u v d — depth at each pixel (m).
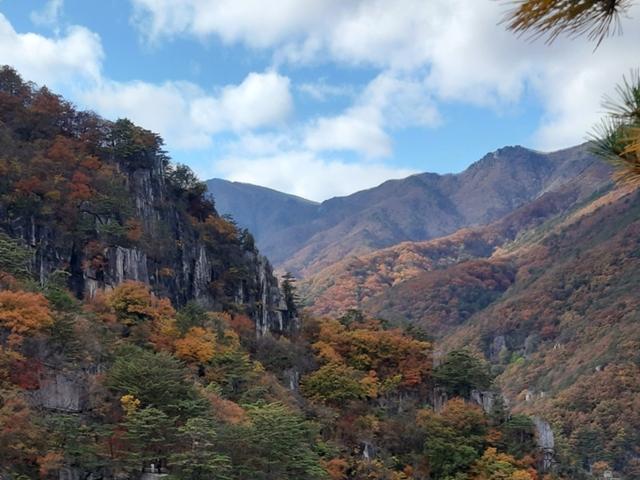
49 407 65.81
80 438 61.31
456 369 117.38
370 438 97.44
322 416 94.69
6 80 123.12
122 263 105.62
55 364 68.88
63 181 105.44
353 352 120.12
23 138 115.94
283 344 114.38
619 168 11.24
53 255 99.75
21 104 121.06
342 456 88.62
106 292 97.38
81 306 83.25
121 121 123.25
